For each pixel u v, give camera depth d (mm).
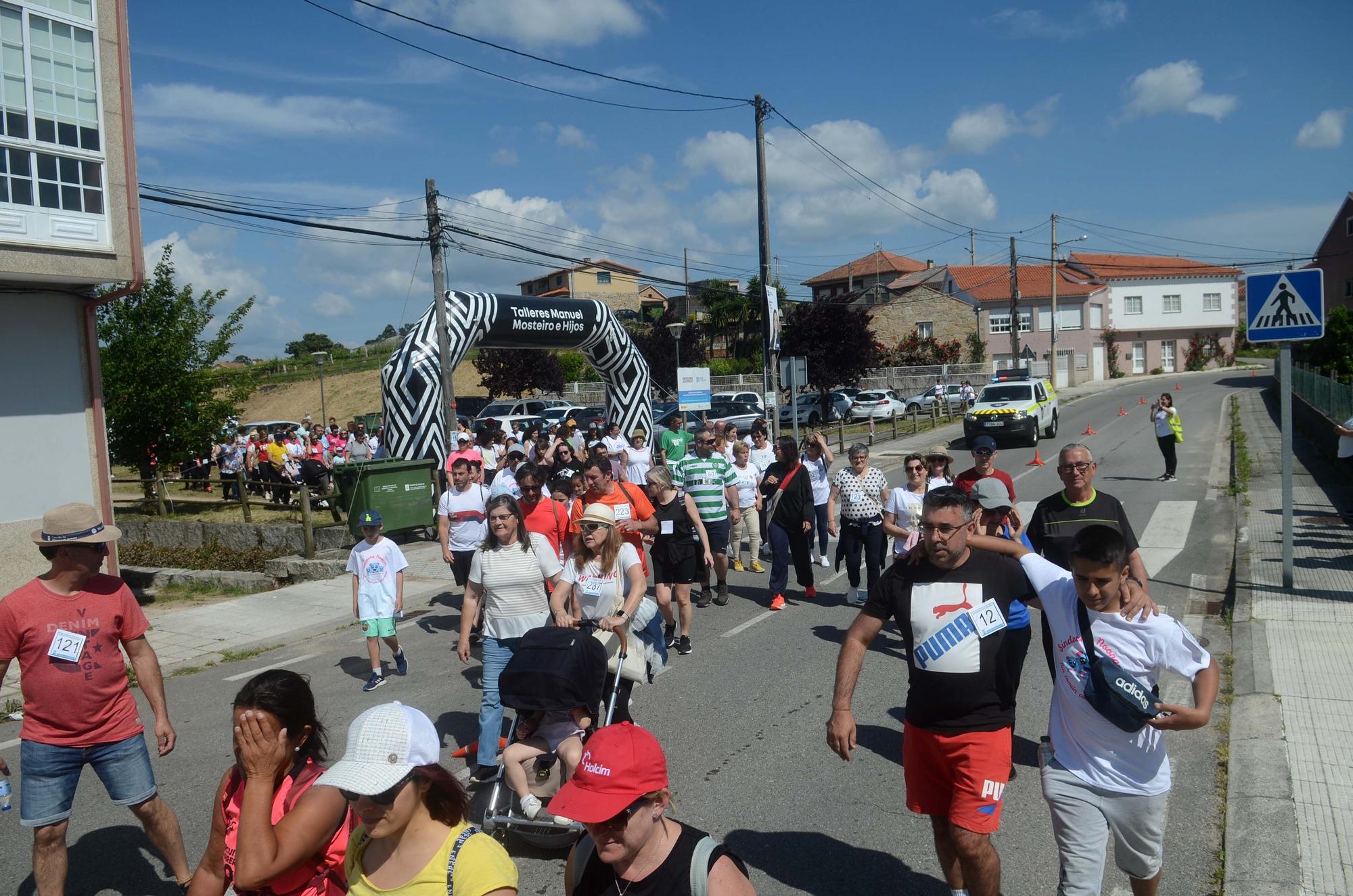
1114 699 3182
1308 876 4184
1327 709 6145
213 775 6301
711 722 6609
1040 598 3527
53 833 4145
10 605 4066
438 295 18906
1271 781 5145
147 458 20297
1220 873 4324
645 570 5770
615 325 24422
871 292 69500
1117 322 61938
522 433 23391
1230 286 62875
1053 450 24750
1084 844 3301
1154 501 15625
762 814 5117
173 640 10289
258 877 2494
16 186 9461
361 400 65312
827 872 4461
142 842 5281
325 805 2639
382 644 9625
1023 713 6574
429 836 2447
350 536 14672
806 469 9969
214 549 15617
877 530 9500
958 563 3631
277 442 23094
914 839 4793
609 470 7883
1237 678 6844
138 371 19453
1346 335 32656
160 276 20094
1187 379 53719
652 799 2291
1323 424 18469
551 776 4875
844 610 9781
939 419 37438
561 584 5793
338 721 7219
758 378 51844
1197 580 10352
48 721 4098
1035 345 58406
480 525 9359
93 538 4133
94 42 10102
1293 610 8398
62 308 10359
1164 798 3281
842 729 3654
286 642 10039
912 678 3688
